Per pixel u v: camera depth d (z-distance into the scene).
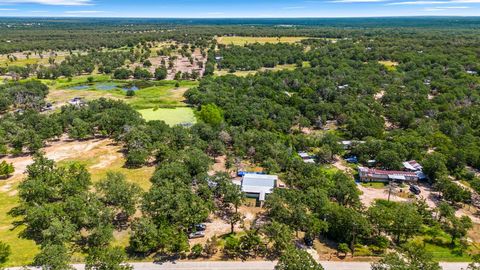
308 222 66.94
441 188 85.56
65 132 128.50
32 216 66.62
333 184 84.94
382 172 94.19
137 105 161.50
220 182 81.75
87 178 85.56
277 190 78.19
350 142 115.94
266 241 67.50
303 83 193.00
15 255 62.59
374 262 59.69
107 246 64.44
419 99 158.38
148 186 89.81
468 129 124.31
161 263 61.00
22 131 109.19
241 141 109.94
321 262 62.22
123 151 113.00
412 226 67.00
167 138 109.81
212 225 73.69
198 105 160.25
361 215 69.12
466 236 70.06
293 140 115.31
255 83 190.62
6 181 91.81
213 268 60.09
